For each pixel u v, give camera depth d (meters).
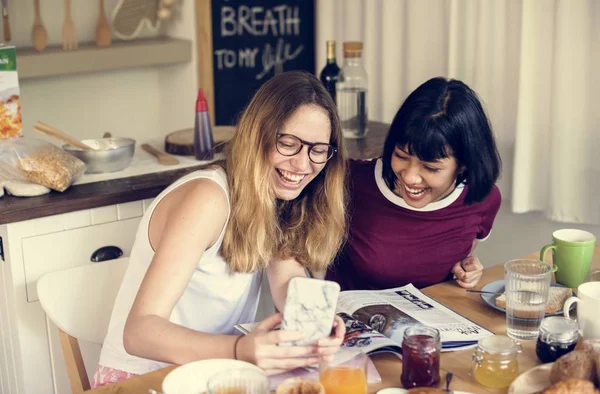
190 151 2.73
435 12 3.27
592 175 2.92
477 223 2.19
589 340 1.47
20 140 2.45
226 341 1.54
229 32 3.69
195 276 1.81
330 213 1.89
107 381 1.87
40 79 3.59
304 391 1.35
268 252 1.82
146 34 3.75
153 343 1.57
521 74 2.95
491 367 1.48
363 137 3.02
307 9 3.81
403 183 2.01
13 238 2.24
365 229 2.12
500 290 1.92
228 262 1.81
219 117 3.78
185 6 3.61
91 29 3.65
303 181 1.78
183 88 3.74
